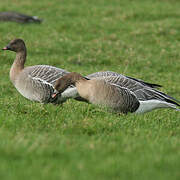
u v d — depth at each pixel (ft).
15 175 25.53
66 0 139.23
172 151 31.35
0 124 38.14
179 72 82.07
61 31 104.17
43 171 26.05
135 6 132.36
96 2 138.51
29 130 36.91
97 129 37.96
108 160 28.53
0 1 137.59
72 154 29.91
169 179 25.61
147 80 73.97
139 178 25.82
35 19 110.52
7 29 97.86
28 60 78.74
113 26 109.70
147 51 91.91
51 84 48.52
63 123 39.58
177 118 46.52
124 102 44.55
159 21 114.21
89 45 92.38
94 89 44.11
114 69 78.64
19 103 47.26
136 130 37.81
